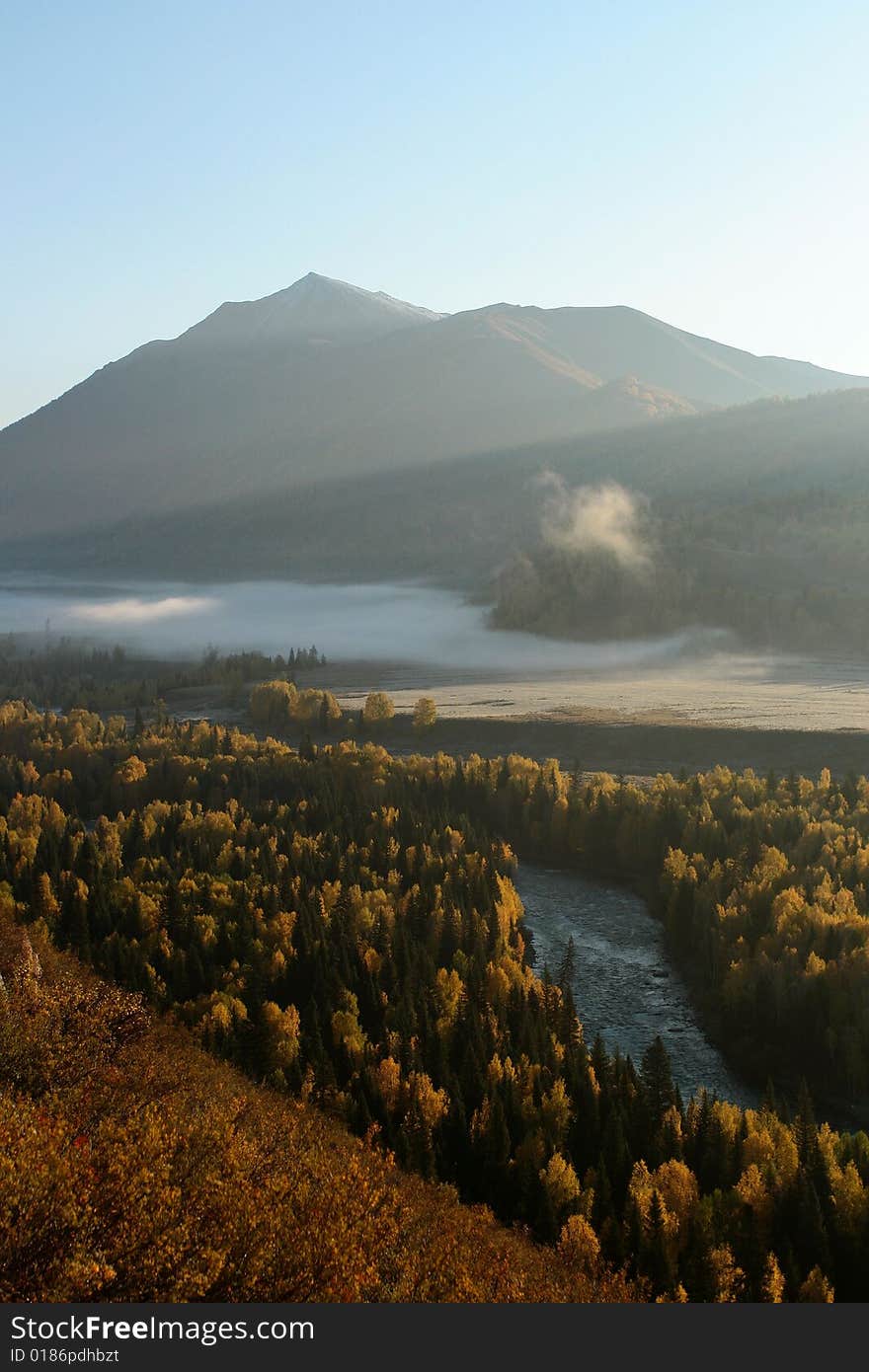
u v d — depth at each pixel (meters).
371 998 96.25
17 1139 37.19
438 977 99.19
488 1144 72.00
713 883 131.38
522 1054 86.31
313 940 105.81
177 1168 42.44
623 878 159.62
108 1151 39.97
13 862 129.75
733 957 113.62
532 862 169.50
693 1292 58.66
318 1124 67.94
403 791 184.50
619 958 129.00
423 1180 66.31
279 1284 38.19
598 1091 81.06
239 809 171.50
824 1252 63.78
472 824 175.25
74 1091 47.09
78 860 131.25
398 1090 77.44
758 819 155.38
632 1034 108.19
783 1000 101.88
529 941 129.38
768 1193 67.56
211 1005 86.38
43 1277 32.91
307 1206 43.84
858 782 179.88
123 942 98.25
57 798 195.25
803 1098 77.75
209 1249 36.56
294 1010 86.19
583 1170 73.56
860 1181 68.94
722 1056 103.62
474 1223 59.97
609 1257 63.66
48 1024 51.41
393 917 117.25
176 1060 66.56
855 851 140.88
